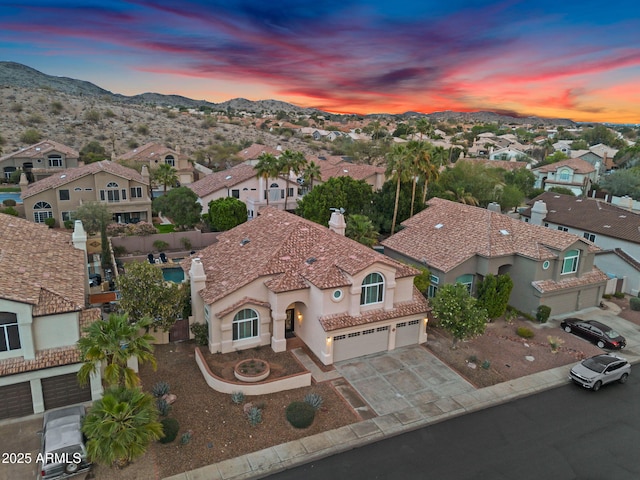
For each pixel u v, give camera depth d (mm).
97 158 89812
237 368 24906
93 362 18250
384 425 22016
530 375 27344
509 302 36812
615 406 24547
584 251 35625
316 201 51312
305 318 28844
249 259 30406
